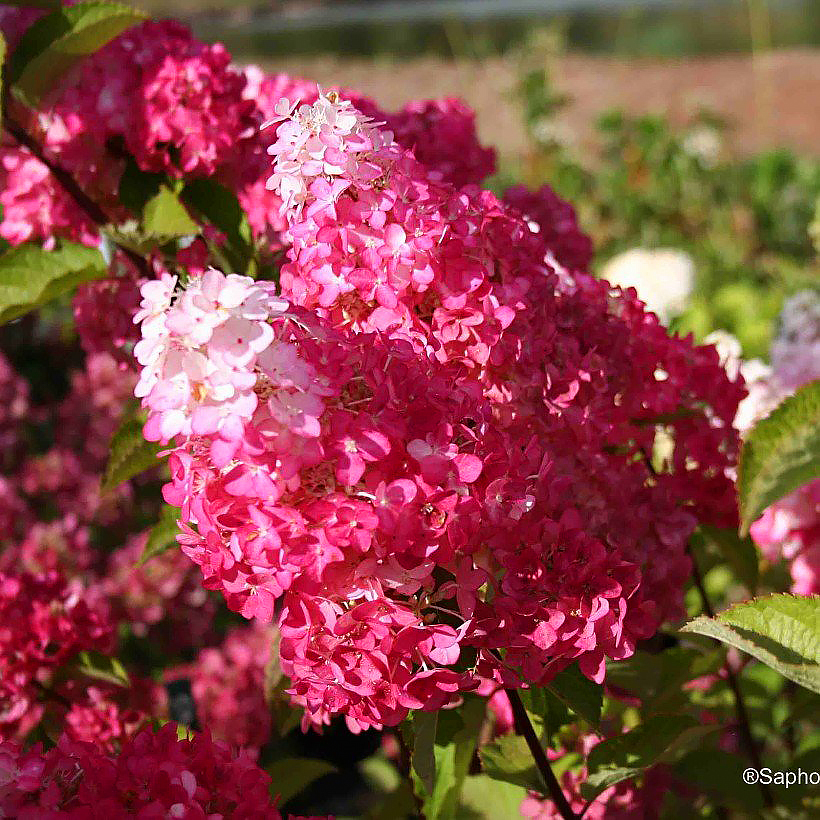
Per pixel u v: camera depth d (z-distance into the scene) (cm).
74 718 99
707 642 98
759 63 787
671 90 712
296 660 67
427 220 73
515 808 95
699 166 397
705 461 91
